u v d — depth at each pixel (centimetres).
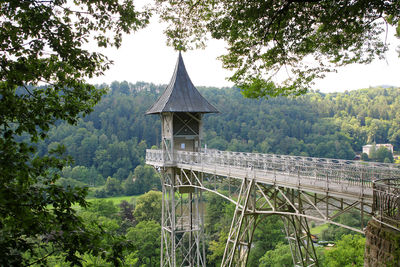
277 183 1355
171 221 2362
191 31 1200
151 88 13162
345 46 1095
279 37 1070
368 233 775
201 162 2006
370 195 1000
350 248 2478
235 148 7188
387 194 817
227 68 1161
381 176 1259
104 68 737
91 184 6744
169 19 1152
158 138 8600
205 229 4397
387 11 944
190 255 2417
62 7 687
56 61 669
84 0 752
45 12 621
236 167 1789
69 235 498
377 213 848
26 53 620
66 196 527
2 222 489
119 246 553
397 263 668
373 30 1061
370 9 957
